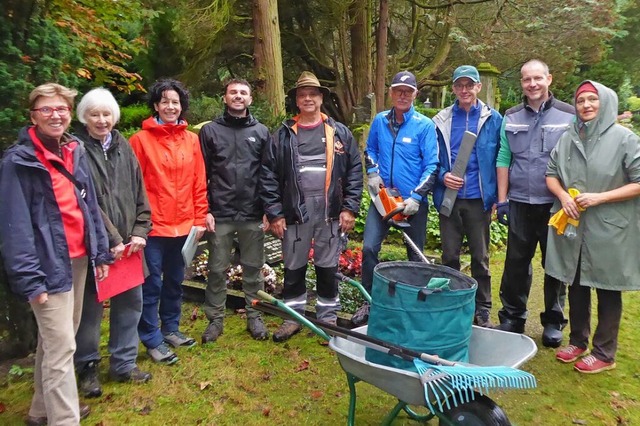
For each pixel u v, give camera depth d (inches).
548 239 138.5
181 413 119.0
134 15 251.8
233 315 175.8
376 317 100.0
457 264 162.1
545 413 118.6
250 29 471.2
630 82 904.3
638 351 149.2
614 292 133.2
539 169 142.9
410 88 149.4
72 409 101.4
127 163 122.8
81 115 114.6
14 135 124.7
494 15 536.4
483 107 154.7
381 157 157.8
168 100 134.2
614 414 118.3
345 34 501.7
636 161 124.3
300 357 145.7
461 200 156.6
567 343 154.9
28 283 93.2
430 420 116.2
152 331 141.8
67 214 101.2
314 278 197.5
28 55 129.7
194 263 204.7
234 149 148.5
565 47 502.6
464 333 97.9
